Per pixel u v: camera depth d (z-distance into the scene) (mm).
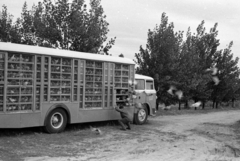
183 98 24344
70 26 16703
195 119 18375
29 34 17172
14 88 9398
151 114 14883
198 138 10891
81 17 16938
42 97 10133
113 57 13102
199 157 7848
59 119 10820
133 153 8039
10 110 9273
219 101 34125
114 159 7270
